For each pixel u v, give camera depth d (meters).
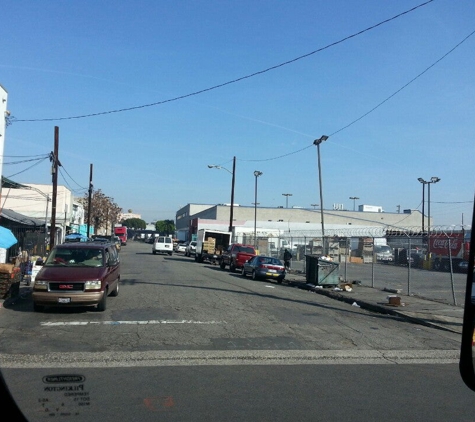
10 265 15.03
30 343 9.58
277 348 9.78
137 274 25.78
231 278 26.19
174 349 9.38
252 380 7.44
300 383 7.37
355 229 60.91
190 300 16.06
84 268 13.66
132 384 7.04
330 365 8.62
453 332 12.71
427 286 24.08
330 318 13.84
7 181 33.31
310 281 23.45
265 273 25.67
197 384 7.14
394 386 7.37
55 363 8.15
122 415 5.75
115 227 88.06
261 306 15.42
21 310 13.45
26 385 6.82
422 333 12.30
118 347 9.41
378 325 13.16
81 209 69.56
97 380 7.19
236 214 85.44
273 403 6.38
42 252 31.23
